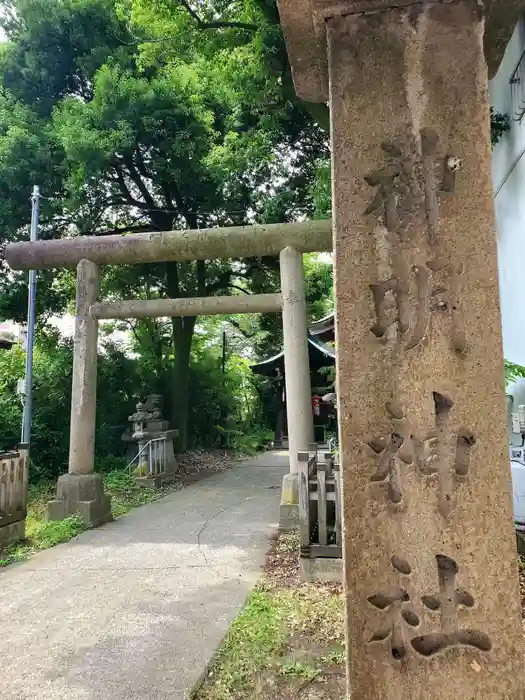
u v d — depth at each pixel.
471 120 1.63
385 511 1.53
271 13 6.55
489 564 1.46
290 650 2.98
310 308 18.67
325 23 1.75
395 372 1.58
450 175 1.62
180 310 6.73
